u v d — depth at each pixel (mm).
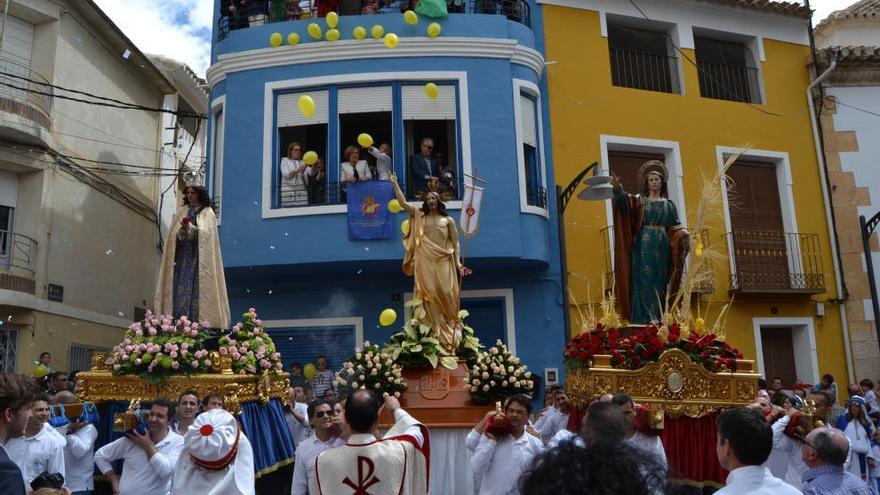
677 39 16906
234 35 14625
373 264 13781
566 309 14398
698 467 7293
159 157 21594
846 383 16094
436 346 8664
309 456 6387
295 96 14320
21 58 16312
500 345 8523
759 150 16828
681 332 7879
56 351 16281
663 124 16266
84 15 17531
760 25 17625
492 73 14367
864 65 17656
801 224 16797
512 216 13859
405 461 4422
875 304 16062
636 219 9195
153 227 21297
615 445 2449
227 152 14234
